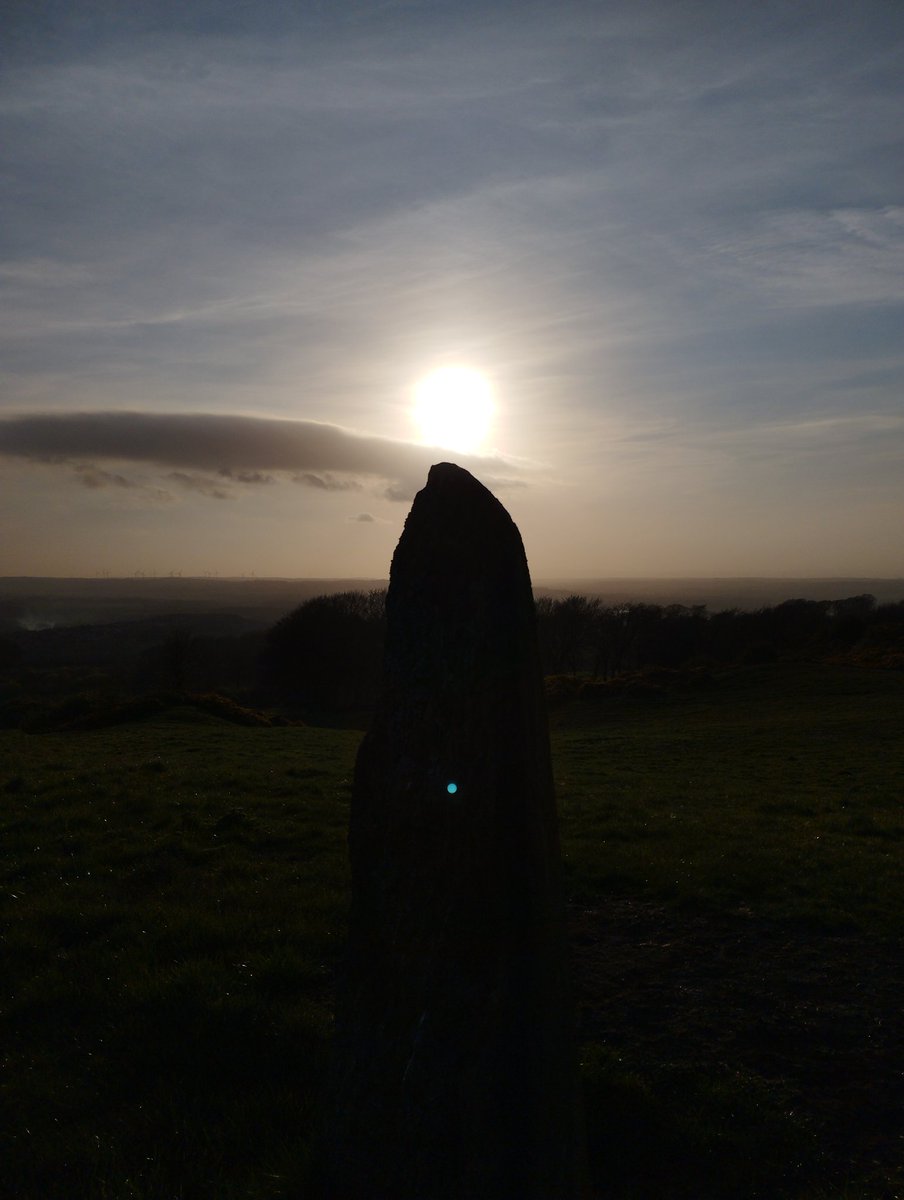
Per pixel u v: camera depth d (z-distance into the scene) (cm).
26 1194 436
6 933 764
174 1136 481
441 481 426
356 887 414
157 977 655
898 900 888
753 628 9219
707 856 1060
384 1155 377
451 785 391
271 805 1351
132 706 3597
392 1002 390
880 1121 518
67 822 1195
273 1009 607
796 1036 611
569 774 2109
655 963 738
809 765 2373
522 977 370
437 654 406
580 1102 384
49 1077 540
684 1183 462
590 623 9281
